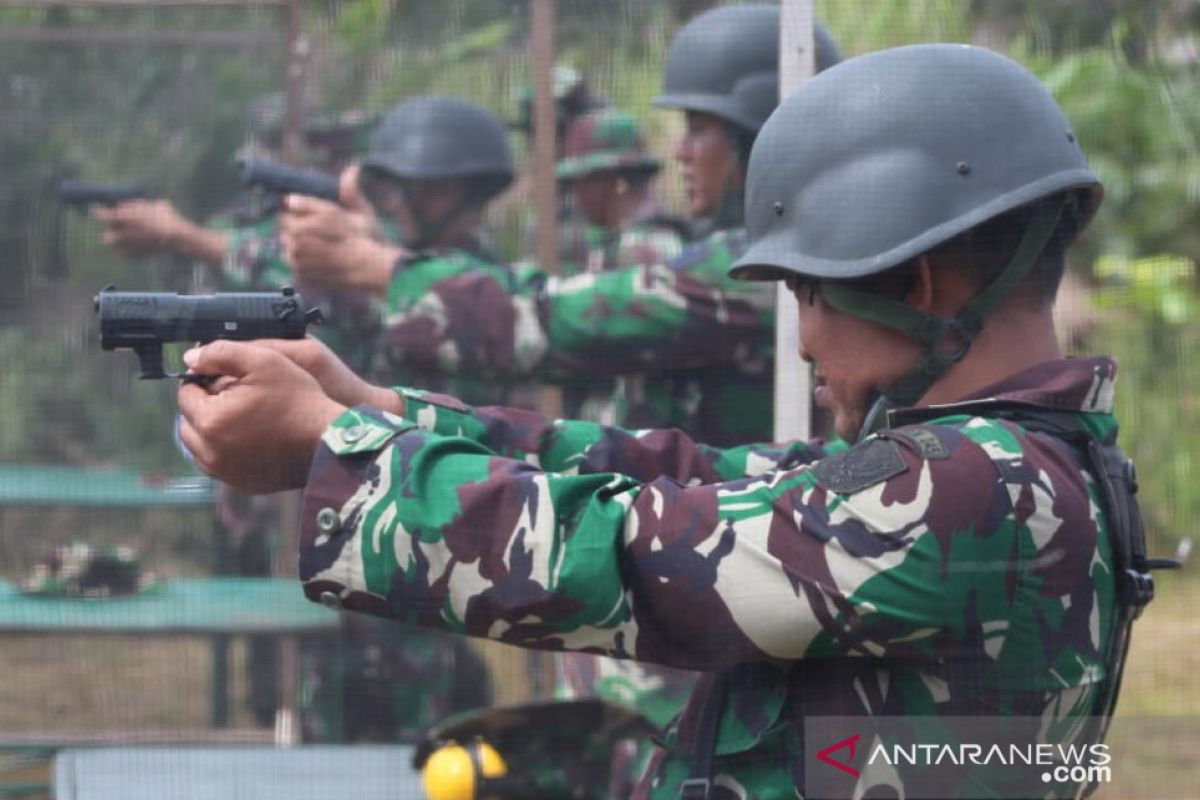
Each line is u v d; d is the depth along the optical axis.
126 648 4.28
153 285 4.34
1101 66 4.01
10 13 4.19
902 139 2.10
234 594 4.20
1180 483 4.45
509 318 3.79
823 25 3.43
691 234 4.00
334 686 4.26
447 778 3.14
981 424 1.96
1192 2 3.72
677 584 1.87
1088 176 2.12
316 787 3.14
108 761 3.12
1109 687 2.04
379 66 4.21
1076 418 2.03
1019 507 1.89
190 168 4.29
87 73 4.23
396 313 3.92
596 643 1.91
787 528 1.87
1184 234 4.58
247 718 4.30
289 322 2.24
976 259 2.06
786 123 2.19
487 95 4.24
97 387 4.33
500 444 2.38
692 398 3.69
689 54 3.81
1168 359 4.56
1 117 4.22
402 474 1.89
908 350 2.09
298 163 4.28
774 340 3.67
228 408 1.95
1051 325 2.13
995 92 2.12
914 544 1.85
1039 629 1.92
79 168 4.26
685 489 1.92
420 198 4.27
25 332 4.29
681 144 3.85
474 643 4.29
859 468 1.89
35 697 4.13
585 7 4.00
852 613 1.85
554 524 1.86
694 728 2.09
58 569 4.14
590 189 4.07
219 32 4.21
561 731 3.30
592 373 3.78
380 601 1.90
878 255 2.05
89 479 4.34
